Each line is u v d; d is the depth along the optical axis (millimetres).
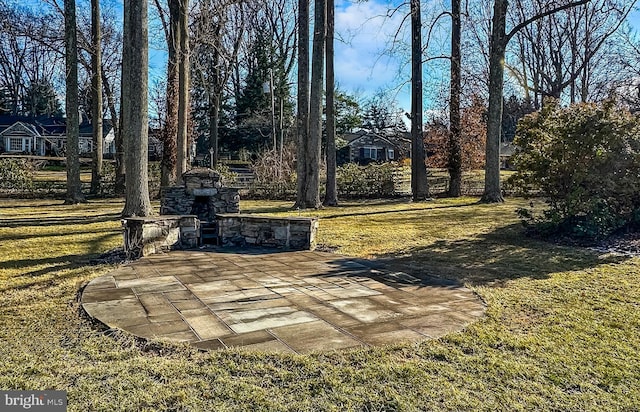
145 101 8484
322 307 4047
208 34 14367
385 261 6289
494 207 12688
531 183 8031
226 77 20188
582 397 2391
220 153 31094
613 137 7086
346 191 18344
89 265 5844
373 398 2357
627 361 2840
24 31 18312
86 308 3922
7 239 7695
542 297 4355
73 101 15219
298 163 13367
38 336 3248
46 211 12664
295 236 7449
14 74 38062
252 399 2338
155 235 6844
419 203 14828
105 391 2406
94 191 18828
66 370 2658
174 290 4613
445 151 19562
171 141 16000
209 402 2311
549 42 23516
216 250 7254
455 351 2994
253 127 29047
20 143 34938
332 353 2932
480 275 5379
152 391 2408
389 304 4156
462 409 2260
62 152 35031
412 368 2711
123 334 3271
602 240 7328
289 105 27672
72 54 15086
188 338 3223
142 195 8578
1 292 4480
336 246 7523
